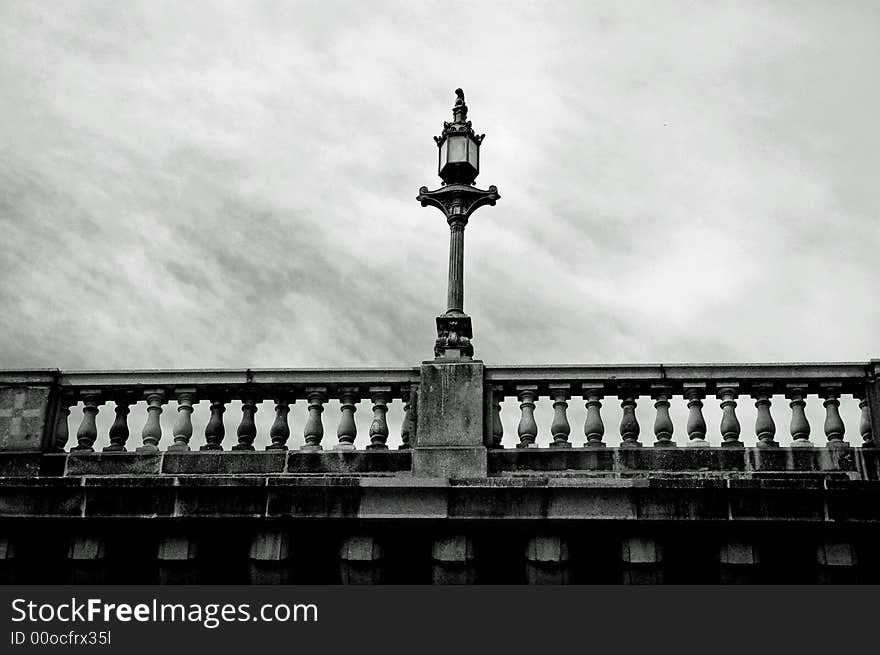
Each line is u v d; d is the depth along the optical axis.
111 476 17.38
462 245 19.66
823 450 17.44
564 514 16.64
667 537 16.83
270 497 16.97
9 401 18.53
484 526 16.80
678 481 16.61
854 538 16.73
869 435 17.81
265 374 18.55
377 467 17.64
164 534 17.23
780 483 16.53
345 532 17.00
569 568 16.94
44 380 18.64
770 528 16.56
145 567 17.44
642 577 16.81
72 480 17.23
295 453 17.81
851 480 16.53
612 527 16.70
